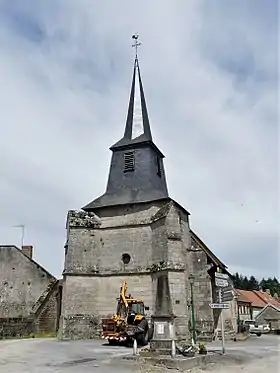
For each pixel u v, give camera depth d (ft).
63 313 75.31
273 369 39.88
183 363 40.06
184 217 87.15
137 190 87.71
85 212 84.53
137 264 78.54
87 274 78.79
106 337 61.67
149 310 74.08
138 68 107.96
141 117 99.40
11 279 101.14
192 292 73.00
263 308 178.40
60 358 45.24
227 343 73.87
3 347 58.65
